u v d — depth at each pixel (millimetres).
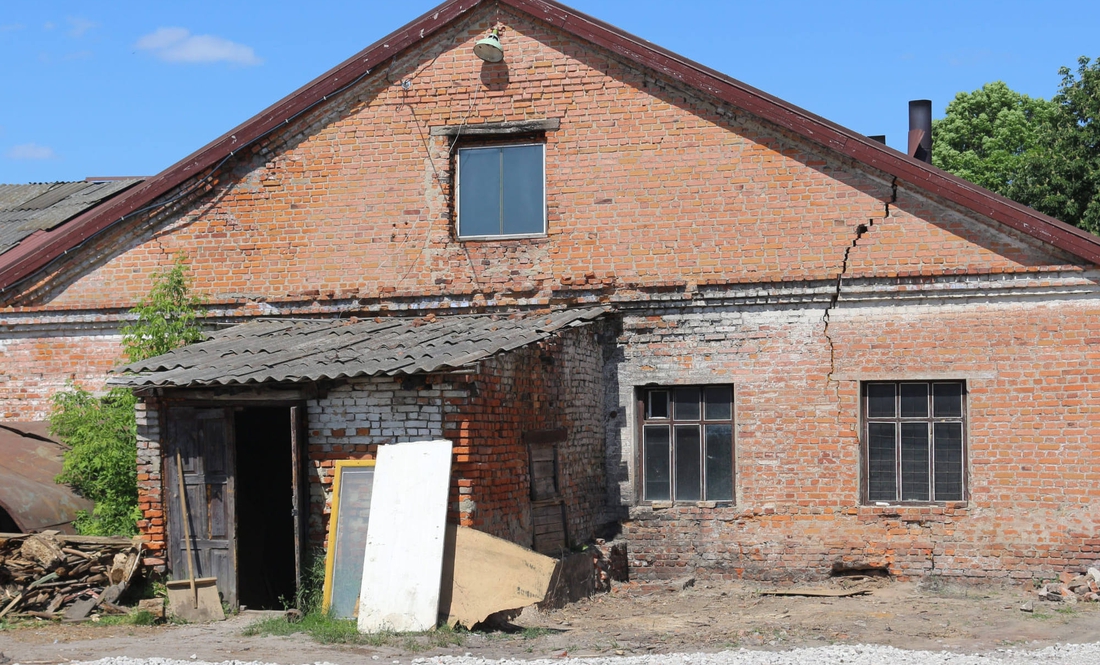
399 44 15312
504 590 11094
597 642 10656
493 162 15383
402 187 15367
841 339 14258
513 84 15188
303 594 11750
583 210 14969
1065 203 28297
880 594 13555
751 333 14555
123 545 12305
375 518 11289
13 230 19609
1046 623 11633
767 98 14281
